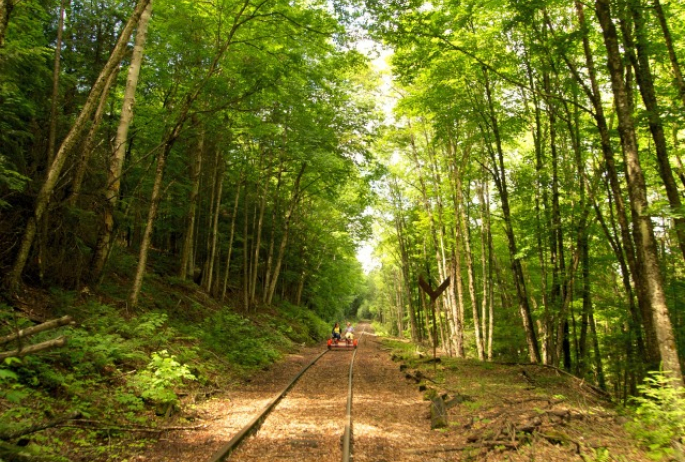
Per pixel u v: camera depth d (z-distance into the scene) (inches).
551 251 553.3
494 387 377.7
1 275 327.3
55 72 384.2
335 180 960.9
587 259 541.0
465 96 580.4
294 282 1550.2
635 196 297.1
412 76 517.7
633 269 408.2
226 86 557.0
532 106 607.8
